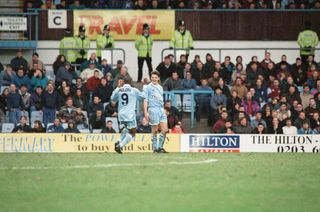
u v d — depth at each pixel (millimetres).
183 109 78375
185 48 84438
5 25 82250
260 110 72375
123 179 39562
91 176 40594
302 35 86688
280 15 91875
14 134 58000
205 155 53312
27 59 90250
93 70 79125
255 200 34344
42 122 73375
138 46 83688
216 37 91750
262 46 92188
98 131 70875
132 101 53344
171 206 32844
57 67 78688
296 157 52062
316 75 79812
